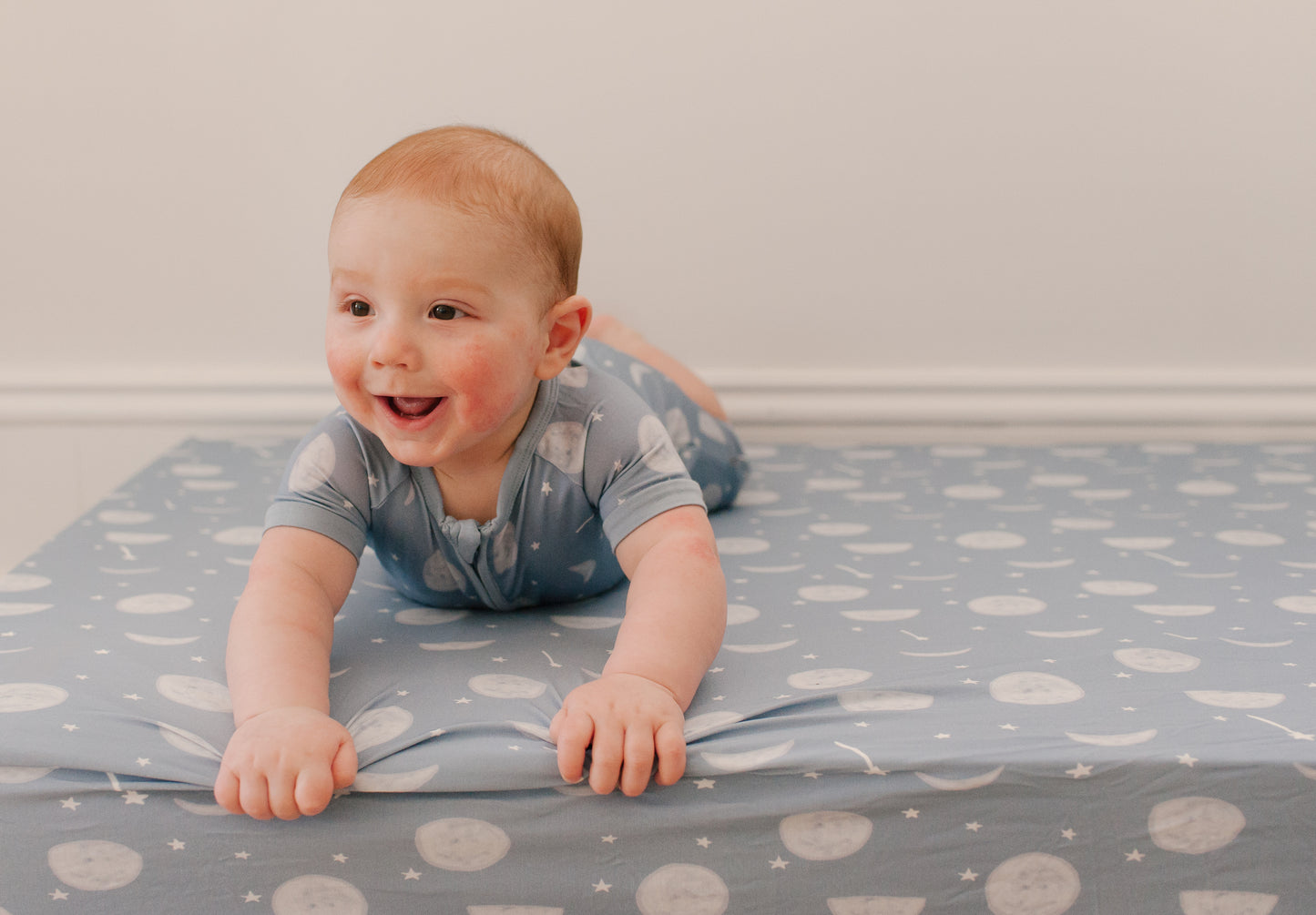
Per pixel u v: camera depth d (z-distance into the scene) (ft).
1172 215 5.22
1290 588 3.14
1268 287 5.27
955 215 5.24
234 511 4.04
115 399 5.34
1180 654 2.62
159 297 5.32
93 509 4.04
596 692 2.20
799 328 5.35
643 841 2.14
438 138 2.57
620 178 5.21
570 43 5.08
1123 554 3.51
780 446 5.32
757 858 2.14
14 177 5.17
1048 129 5.15
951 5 5.03
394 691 2.42
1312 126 5.11
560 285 2.67
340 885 2.13
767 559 3.51
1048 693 2.39
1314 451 5.09
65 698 2.34
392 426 2.50
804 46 5.08
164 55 5.08
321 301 5.33
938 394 5.37
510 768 2.11
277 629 2.40
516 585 2.97
